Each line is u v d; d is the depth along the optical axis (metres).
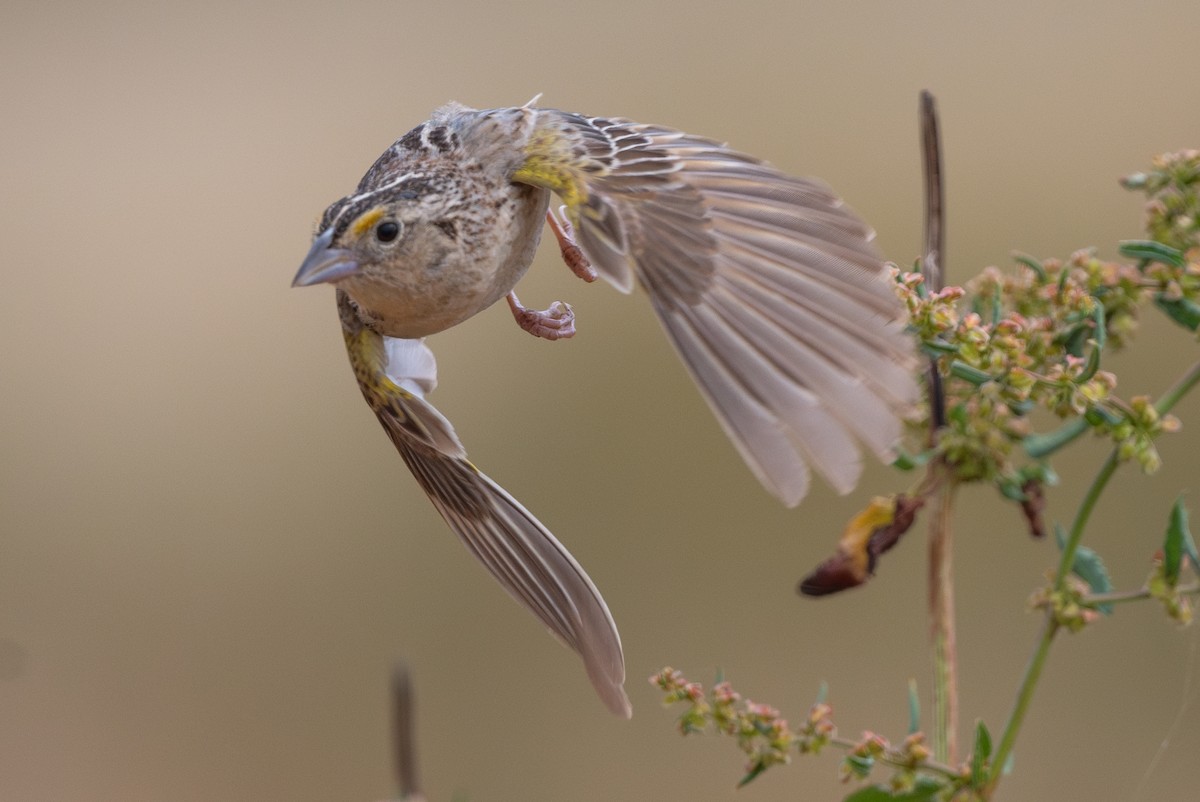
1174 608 2.97
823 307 2.95
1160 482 3.55
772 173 2.97
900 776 2.97
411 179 3.00
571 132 3.00
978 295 3.00
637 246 2.97
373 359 3.01
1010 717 2.97
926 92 2.99
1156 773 3.27
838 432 2.94
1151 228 3.00
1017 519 3.57
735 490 3.97
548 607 3.01
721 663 3.63
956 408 2.99
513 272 3.02
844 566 2.99
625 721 3.66
